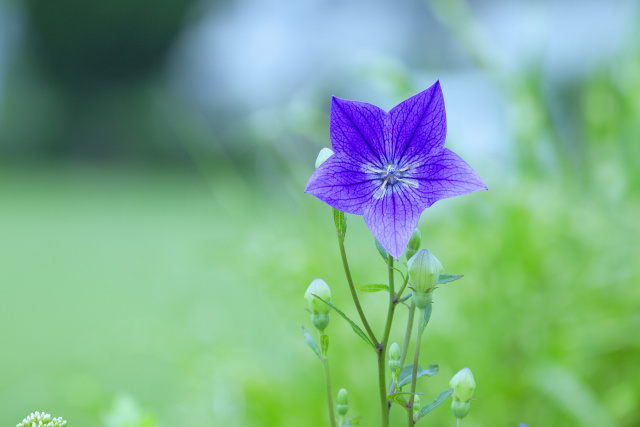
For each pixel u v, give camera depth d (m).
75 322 1.67
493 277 0.89
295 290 0.90
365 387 0.86
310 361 0.88
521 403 0.87
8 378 1.33
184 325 1.06
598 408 0.81
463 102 1.24
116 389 1.21
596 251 0.90
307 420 0.86
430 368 0.60
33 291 2.00
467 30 1.04
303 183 1.00
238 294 1.22
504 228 0.88
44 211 3.39
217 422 0.91
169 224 2.97
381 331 0.88
